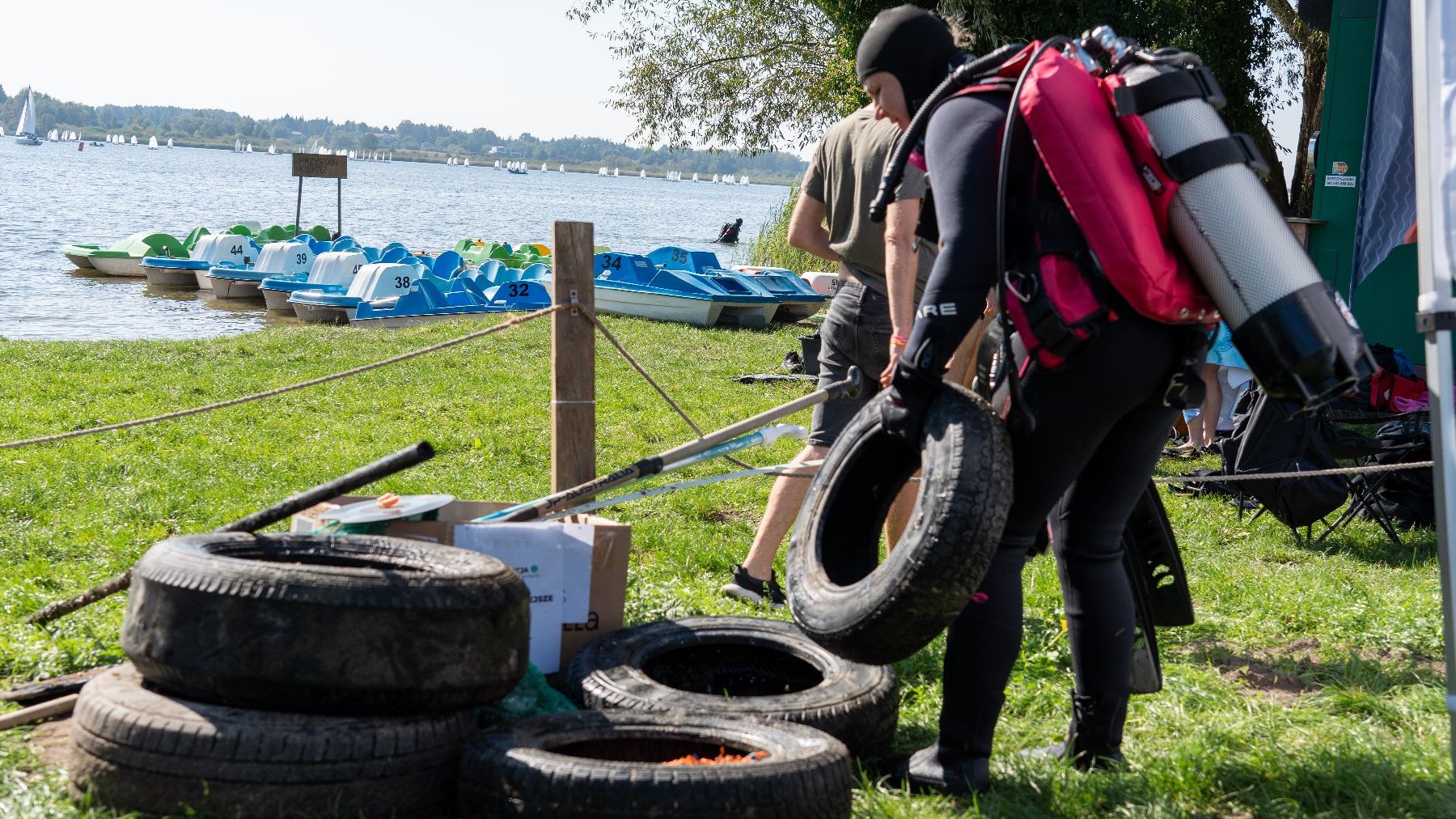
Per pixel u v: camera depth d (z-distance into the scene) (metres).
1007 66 3.25
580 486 4.55
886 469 3.68
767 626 4.50
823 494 3.71
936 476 3.11
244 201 93.19
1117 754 3.82
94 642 4.53
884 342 5.36
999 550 3.49
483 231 68.31
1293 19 20.86
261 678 3.09
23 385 12.42
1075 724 3.85
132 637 3.22
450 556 3.62
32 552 6.12
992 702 3.55
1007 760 3.80
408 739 3.16
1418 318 3.32
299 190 32.66
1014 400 3.22
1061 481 3.34
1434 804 3.47
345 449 9.84
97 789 3.12
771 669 4.51
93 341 17.67
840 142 5.38
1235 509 9.30
